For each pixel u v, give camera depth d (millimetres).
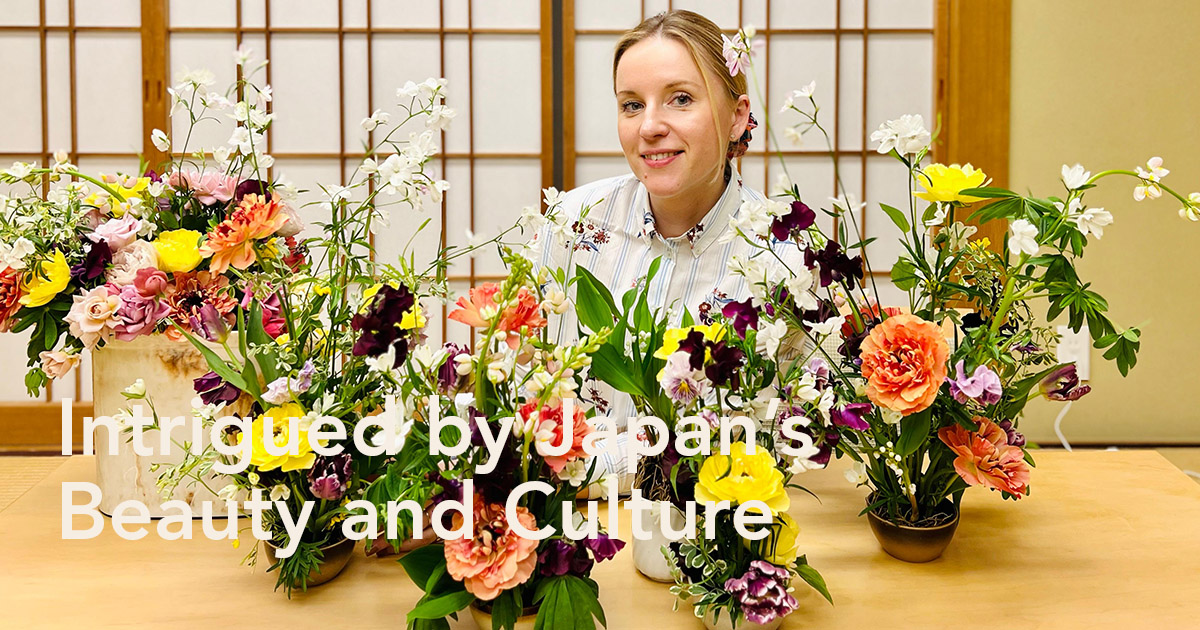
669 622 855
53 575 951
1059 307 892
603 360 846
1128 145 2898
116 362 1058
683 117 1241
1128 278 2951
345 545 931
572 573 769
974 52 2844
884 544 991
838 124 2934
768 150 2939
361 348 756
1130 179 2914
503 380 749
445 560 776
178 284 1008
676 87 1238
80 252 1053
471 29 2861
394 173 917
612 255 1524
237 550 1021
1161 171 855
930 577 942
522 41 2881
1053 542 1030
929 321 924
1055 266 879
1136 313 2963
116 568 969
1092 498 1169
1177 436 2979
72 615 863
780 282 877
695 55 1239
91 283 1051
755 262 856
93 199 1079
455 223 2934
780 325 781
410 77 2887
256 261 1039
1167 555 993
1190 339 2959
